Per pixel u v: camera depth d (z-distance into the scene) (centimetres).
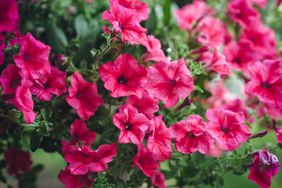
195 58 98
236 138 84
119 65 85
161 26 111
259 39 111
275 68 90
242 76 106
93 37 98
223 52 103
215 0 124
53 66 91
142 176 95
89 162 83
